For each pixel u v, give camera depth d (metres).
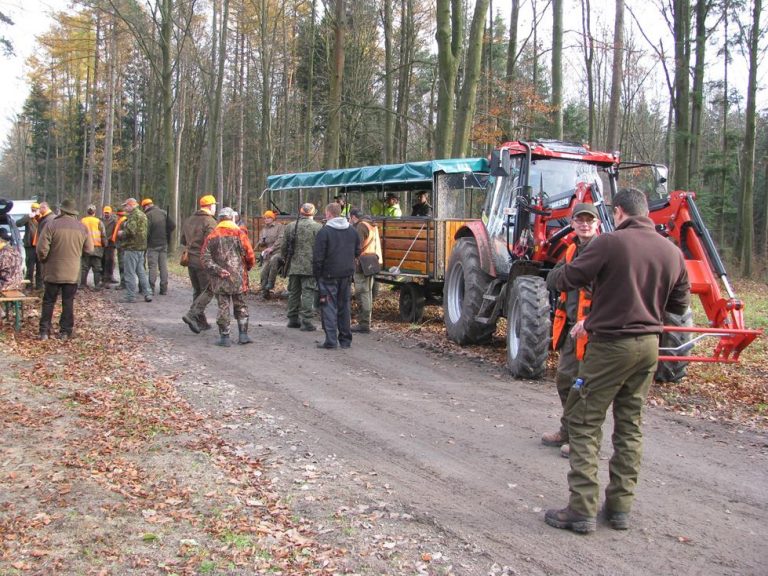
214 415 6.43
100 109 48.03
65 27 34.59
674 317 7.68
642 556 3.88
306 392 7.36
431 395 7.32
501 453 5.56
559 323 5.41
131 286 14.02
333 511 4.36
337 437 5.92
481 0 15.67
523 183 8.95
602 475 5.05
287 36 36.34
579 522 4.11
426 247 11.63
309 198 21.23
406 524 4.21
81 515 4.19
